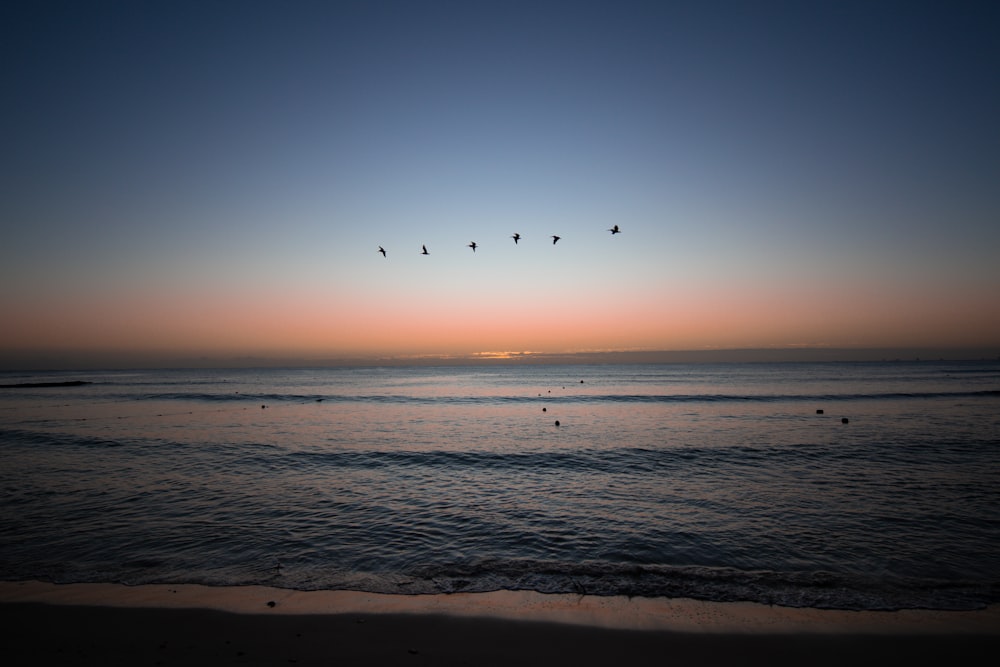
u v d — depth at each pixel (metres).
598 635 7.32
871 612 8.04
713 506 14.23
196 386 92.19
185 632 7.34
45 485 16.77
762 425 31.28
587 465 20.08
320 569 9.91
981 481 16.78
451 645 7.03
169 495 15.53
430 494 15.74
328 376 152.75
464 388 81.56
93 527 12.43
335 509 14.08
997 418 33.66
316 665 6.52
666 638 7.24
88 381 116.25
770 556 10.55
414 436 28.31
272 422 35.69
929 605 8.28
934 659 6.67
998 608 8.16
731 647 7.00
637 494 15.62
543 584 9.14
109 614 7.90
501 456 21.84
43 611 7.99
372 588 9.00
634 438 26.64
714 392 61.94
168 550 10.90
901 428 29.12
